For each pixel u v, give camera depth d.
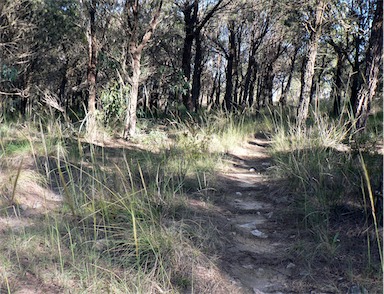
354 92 14.50
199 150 7.82
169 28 15.94
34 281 2.82
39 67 17.78
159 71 15.05
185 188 5.41
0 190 4.26
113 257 3.26
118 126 10.64
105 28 11.29
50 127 6.91
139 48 9.80
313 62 10.33
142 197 4.30
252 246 3.96
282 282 3.26
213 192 5.61
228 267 3.44
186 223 4.12
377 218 3.82
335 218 4.20
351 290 3.00
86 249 3.22
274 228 4.40
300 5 10.92
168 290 2.89
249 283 3.24
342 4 11.20
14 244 3.20
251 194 5.74
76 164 5.73
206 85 33.81
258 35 20.69
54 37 15.47
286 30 17.89
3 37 12.73
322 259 3.51
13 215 3.92
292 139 7.63
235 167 7.62
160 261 3.13
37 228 3.57
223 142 9.21
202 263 3.34
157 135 9.42
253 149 9.77
